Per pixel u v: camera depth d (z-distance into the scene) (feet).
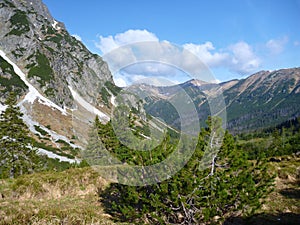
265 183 28.14
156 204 24.57
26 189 39.04
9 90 307.58
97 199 37.24
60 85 382.01
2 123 106.42
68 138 241.35
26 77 363.76
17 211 28.84
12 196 37.50
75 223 26.86
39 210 28.84
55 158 170.19
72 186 41.14
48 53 442.50
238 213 28.25
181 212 25.99
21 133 108.99
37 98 321.73
